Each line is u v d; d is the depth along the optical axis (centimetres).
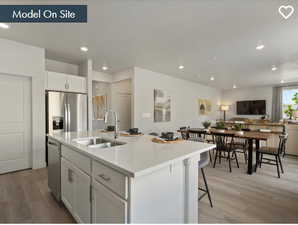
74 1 174
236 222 163
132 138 205
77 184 152
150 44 285
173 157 121
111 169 109
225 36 252
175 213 130
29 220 164
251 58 354
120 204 100
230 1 170
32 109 296
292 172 298
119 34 247
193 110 656
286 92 678
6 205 190
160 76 507
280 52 316
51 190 213
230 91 844
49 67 370
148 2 174
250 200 205
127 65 416
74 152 159
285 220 167
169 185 124
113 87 516
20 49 280
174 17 202
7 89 277
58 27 227
